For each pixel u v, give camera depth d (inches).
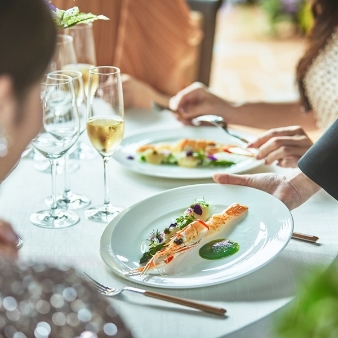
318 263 50.6
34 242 54.1
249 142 74.4
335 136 58.7
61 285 32.7
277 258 51.5
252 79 256.5
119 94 59.1
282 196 59.6
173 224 53.2
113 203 61.3
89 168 69.8
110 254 50.7
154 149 70.9
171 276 48.2
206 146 71.7
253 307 45.1
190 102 86.9
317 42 92.5
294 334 27.6
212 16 132.3
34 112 36.5
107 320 32.8
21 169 69.1
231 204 57.9
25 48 34.0
